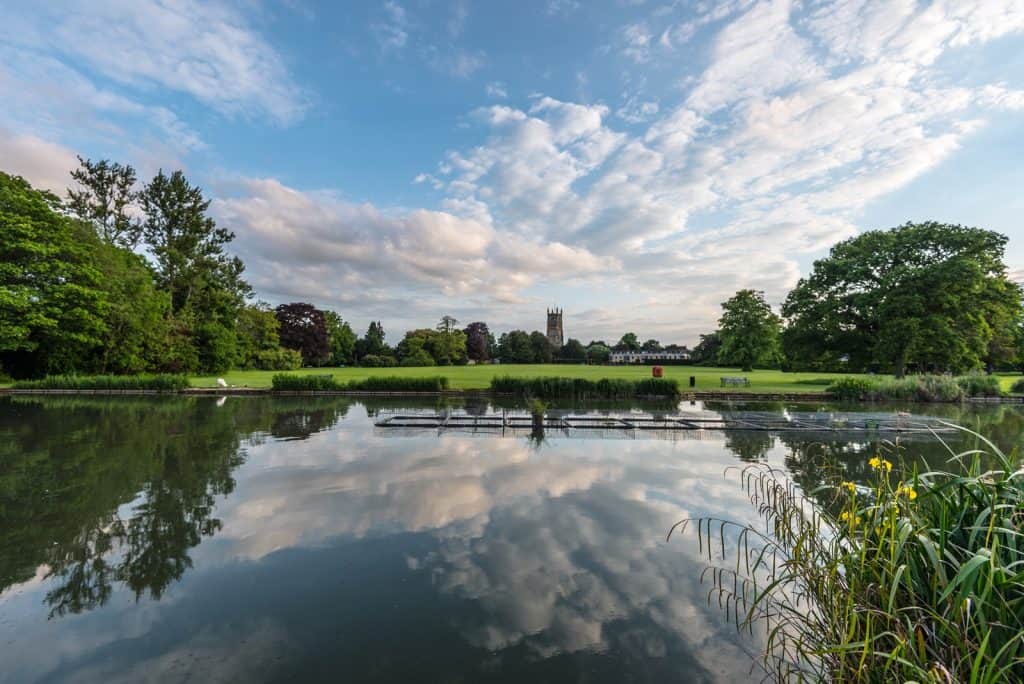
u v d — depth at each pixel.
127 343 26.67
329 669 2.85
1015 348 32.34
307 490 6.43
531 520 5.35
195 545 4.66
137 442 9.78
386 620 3.38
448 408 16.64
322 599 3.66
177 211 35.16
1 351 22.72
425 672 2.83
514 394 21.75
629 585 3.90
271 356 44.16
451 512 5.59
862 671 2.40
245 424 12.30
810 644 2.91
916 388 21.00
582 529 5.09
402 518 5.40
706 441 10.23
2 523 5.23
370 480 6.93
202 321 35.22
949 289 25.30
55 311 22.14
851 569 2.71
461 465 7.86
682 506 5.84
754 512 5.62
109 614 3.46
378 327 72.06
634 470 7.60
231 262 42.94
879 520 2.83
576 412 15.72
